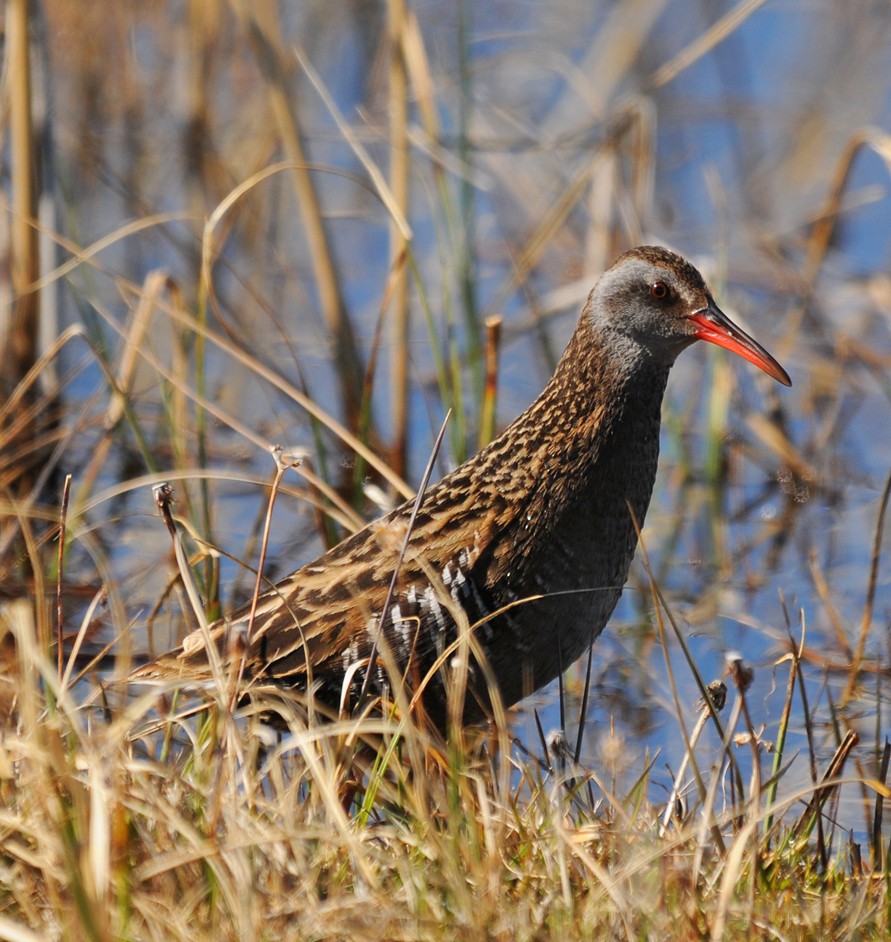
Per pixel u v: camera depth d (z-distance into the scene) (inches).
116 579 446.3
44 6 663.8
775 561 486.6
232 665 300.4
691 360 598.9
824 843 305.6
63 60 668.7
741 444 542.9
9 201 534.6
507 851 277.3
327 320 530.9
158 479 369.4
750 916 254.1
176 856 244.7
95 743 270.2
